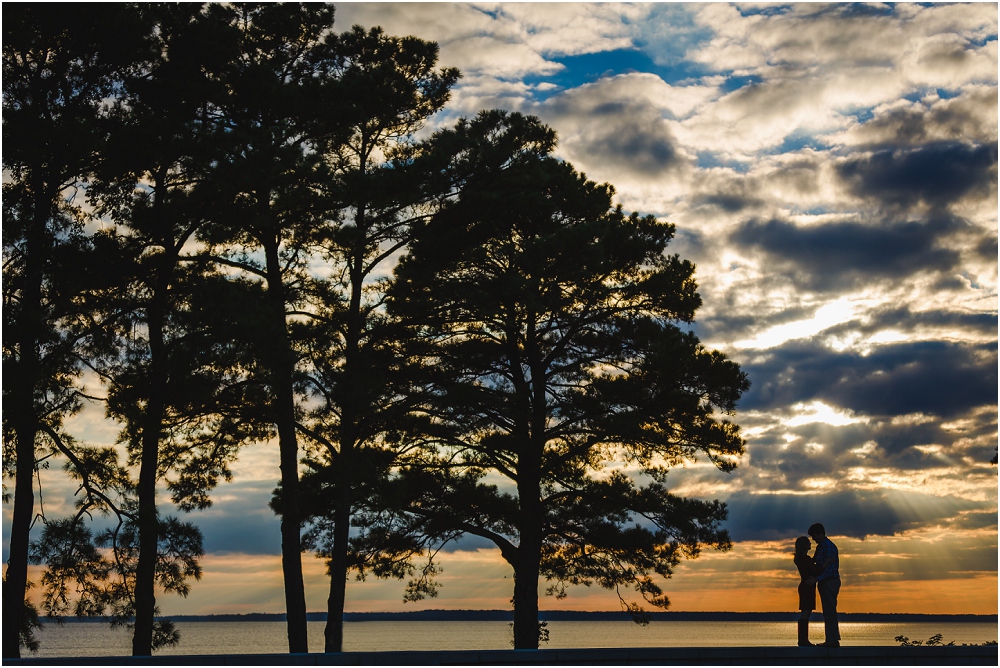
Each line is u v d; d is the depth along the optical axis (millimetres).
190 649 131000
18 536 21266
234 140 22062
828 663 13477
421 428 26844
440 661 13648
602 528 27750
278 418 24266
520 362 28625
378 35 26812
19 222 21109
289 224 23250
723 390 26609
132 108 23016
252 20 25828
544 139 27328
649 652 14281
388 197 23734
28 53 22344
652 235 29219
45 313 21656
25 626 21234
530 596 27312
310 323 23969
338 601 23344
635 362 28344
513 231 28344
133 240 23375
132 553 21859
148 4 23203
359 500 23844
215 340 21484
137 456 25031
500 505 27422
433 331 26906
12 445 21828
